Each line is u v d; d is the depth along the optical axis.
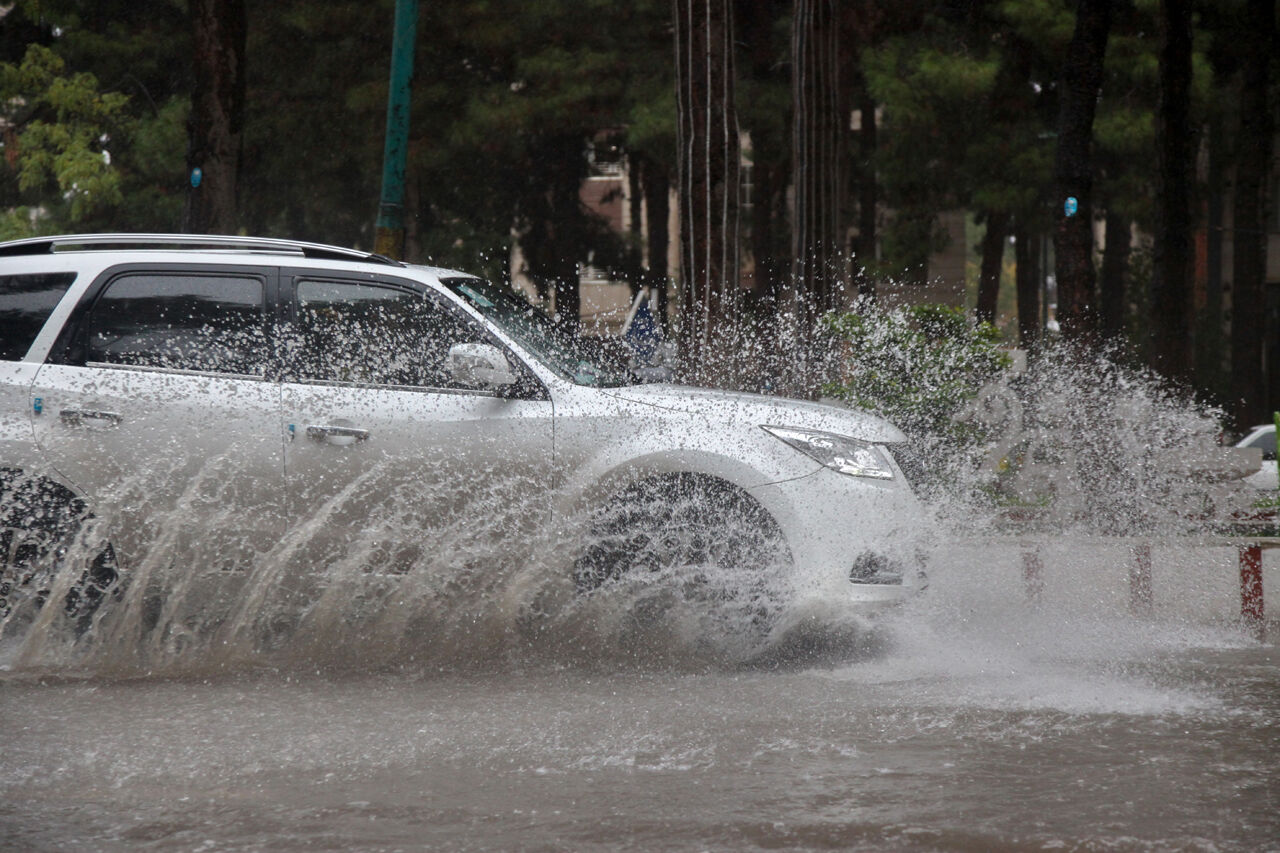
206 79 50.34
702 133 36.16
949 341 34.72
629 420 19.89
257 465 19.94
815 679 19.12
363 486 19.91
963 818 12.27
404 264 21.78
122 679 18.80
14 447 19.97
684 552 19.77
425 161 79.56
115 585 20.11
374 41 80.88
